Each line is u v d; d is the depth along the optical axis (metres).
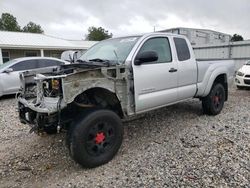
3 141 4.58
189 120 5.59
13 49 20.41
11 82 8.76
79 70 3.36
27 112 3.78
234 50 18.78
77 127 3.26
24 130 5.18
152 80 4.18
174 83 4.66
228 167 3.36
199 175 3.18
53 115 3.38
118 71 3.67
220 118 5.73
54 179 3.23
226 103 7.45
